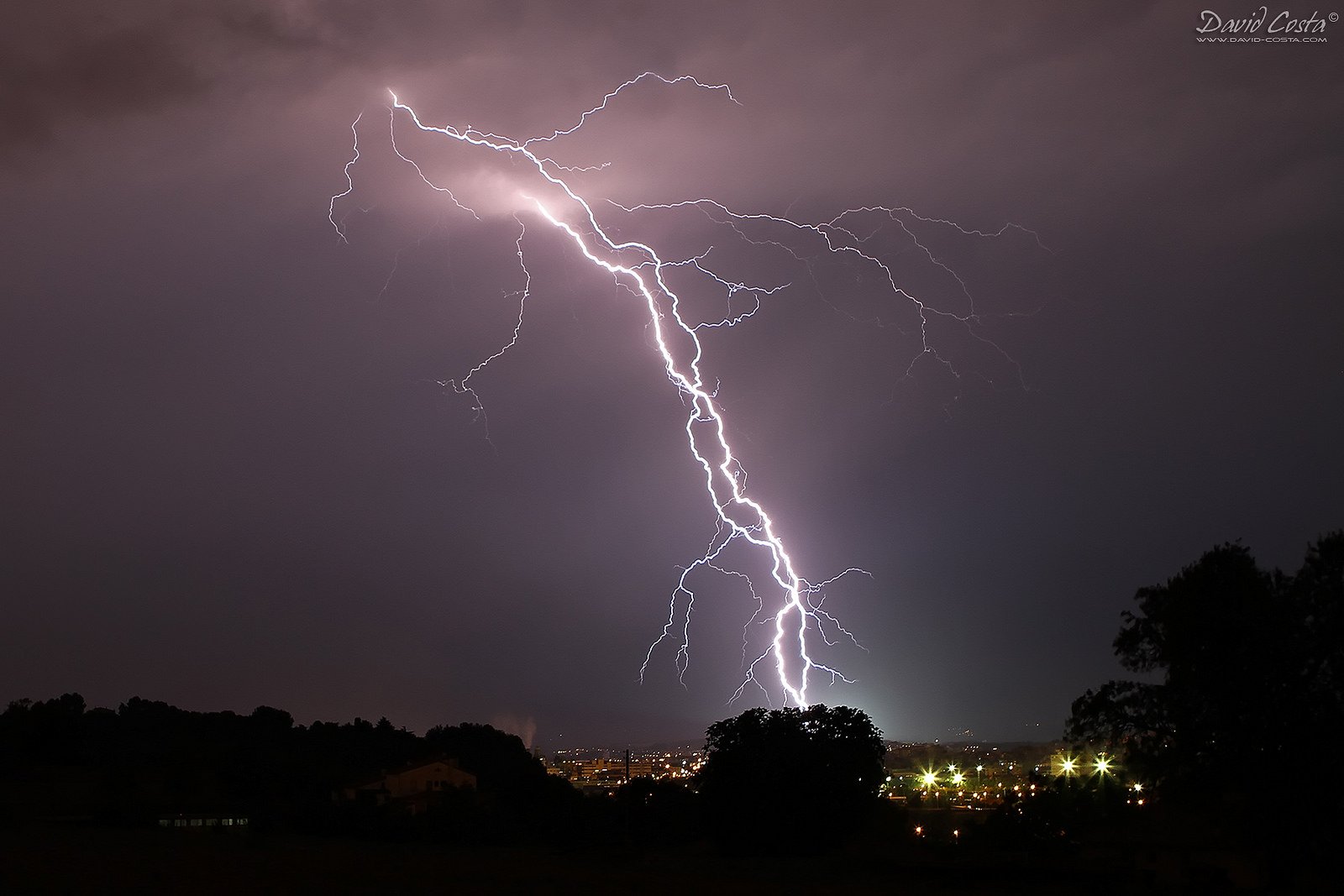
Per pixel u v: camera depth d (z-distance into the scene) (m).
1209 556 26.59
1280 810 24.72
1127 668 27.66
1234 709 25.31
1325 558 25.66
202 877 22.83
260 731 77.06
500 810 47.12
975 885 27.94
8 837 29.81
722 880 27.34
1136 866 29.20
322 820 41.41
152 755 64.75
